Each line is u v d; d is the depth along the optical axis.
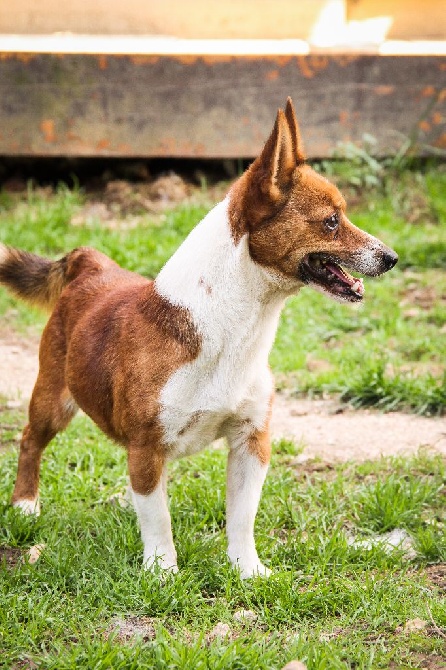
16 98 13.96
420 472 7.84
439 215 13.98
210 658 5.09
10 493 7.38
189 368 5.79
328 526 6.97
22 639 5.35
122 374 6.02
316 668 5.09
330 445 8.48
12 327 11.27
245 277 5.75
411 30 15.18
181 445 6.04
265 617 5.66
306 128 14.36
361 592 5.88
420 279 12.34
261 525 6.96
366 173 14.42
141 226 13.48
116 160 14.80
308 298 11.80
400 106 14.48
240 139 14.26
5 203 14.14
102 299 6.64
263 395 6.07
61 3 14.68
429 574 6.31
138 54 13.92
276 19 14.94
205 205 14.11
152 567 5.98
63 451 8.01
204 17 14.88
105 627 5.49
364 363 10.08
